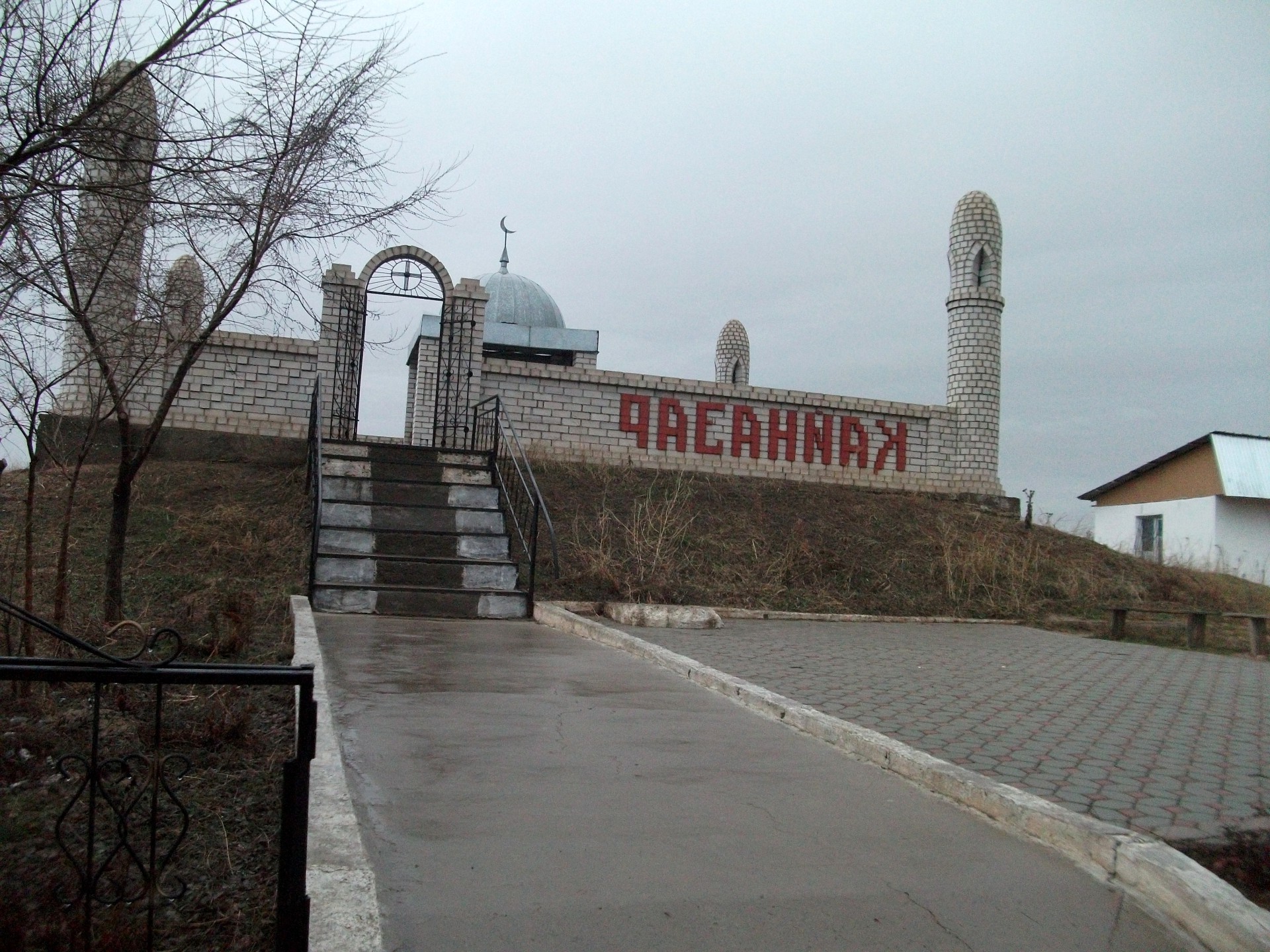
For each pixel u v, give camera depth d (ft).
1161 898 12.55
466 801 15.11
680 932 11.20
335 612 35.29
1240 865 14.19
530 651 29.17
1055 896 12.74
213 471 46.93
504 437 48.16
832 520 55.83
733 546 49.96
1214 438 99.04
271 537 40.16
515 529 45.03
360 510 41.27
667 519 49.80
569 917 11.39
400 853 12.94
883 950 11.07
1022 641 41.19
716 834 14.24
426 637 30.76
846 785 16.93
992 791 15.87
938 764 17.34
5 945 10.50
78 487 41.45
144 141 18.15
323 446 45.65
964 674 30.86
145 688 21.03
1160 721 24.56
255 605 31.68
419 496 43.75
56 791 15.14
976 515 61.93
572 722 20.43
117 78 18.43
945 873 13.28
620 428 58.39
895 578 50.60
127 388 25.84
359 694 21.91
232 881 12.46
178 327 26.96
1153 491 105.60
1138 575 59.11
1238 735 23.17
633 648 29.78
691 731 20.20
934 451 64.80
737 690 23.84
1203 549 97.55
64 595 23.85
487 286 96.94
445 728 19.36
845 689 26.37
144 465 46.19
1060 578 55.21
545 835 13.84
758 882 12.63
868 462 63.31
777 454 61.36
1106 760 19.85
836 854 13.71
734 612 42.86
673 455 59.11
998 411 65.87
